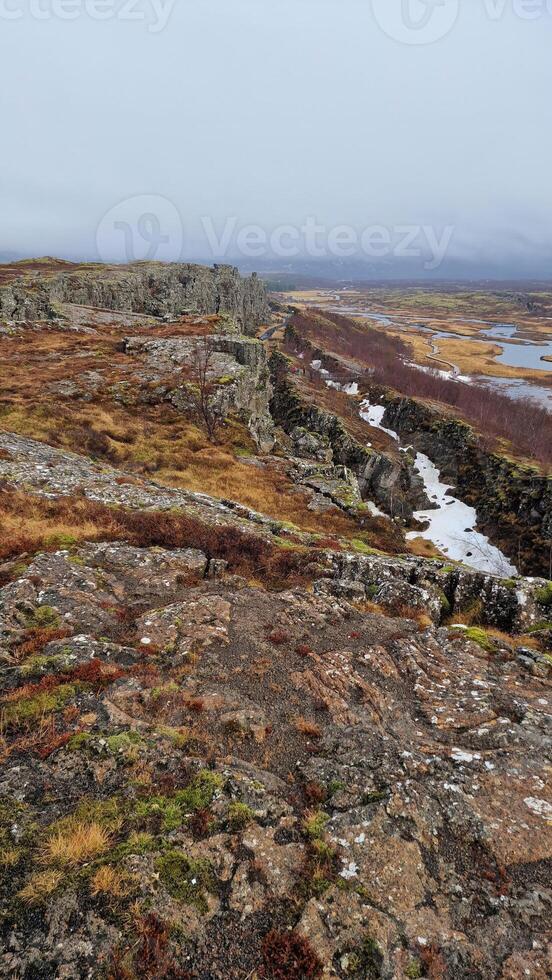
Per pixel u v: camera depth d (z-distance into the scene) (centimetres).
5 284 8475
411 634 1625
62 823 825
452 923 753
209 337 7450
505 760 1082
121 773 943
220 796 915
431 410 10600
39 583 1593
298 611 1689
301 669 1364
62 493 2578
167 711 1137
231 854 816
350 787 981
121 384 5650
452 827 913
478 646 1598
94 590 1631
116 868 761
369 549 2856
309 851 844
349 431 9050
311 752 1085
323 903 760
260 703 1219
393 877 812
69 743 994
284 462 5272
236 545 2297
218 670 1319
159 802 891
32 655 1259
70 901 713
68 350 6700
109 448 4238
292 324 19238
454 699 1308
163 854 796
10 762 945
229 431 5447
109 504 2567
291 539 2756
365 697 1273
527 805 973
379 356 17488
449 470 9006
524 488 7044
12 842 789
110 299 10025
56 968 641
